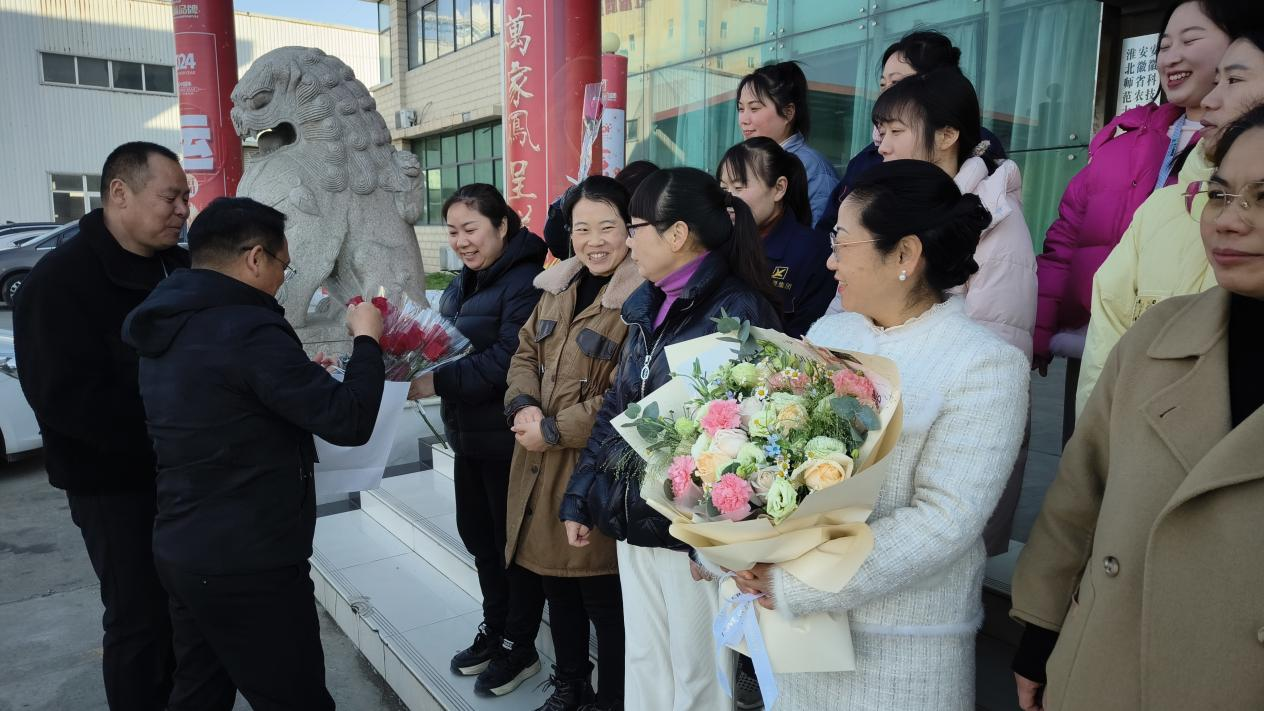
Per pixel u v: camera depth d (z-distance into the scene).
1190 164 1.45
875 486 1.02
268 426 1.67
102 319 2.03
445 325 2.22
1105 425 1.10
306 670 1.79
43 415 1.97
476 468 2.39
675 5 6.88
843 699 1.21
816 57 5.86
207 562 1.64
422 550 3.32
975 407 1.11
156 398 1.65
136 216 2.05
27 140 17.16
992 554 1.91
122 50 18.02
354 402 1.71
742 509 1.01
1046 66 4.64
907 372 1.16
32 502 4.47
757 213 2.09
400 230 4.72
